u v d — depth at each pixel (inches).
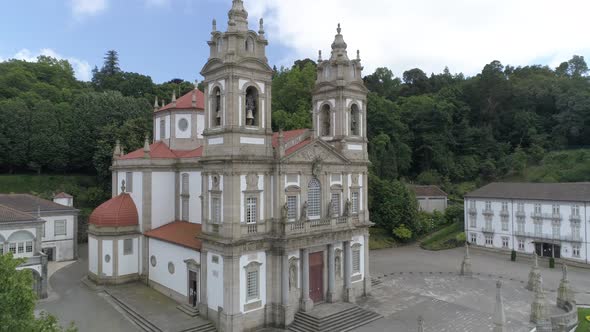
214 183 1574.8
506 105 5054.1
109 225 2015.3
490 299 1915.6
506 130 4977.9
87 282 2070.6
